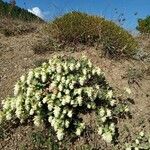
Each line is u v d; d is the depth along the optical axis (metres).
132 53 1.08
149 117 0.86
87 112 0.84
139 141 0.81
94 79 0.88
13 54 1.05
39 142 0.79
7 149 0.79
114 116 0.84
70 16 1.16
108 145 0.80
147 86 0.94
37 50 1.06
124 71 0.98
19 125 0.83
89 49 1.06
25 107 0.82
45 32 1.17
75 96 0.83
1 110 0.86
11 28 1.21
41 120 0.81
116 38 1.08
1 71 0.97
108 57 1.03
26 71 0.97
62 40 1.10
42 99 0.83
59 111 0.80
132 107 0.88
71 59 0.90
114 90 0.90
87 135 0.80
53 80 0.85
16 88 0.85
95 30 1.09
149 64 1.04
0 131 0.81
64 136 0.80
